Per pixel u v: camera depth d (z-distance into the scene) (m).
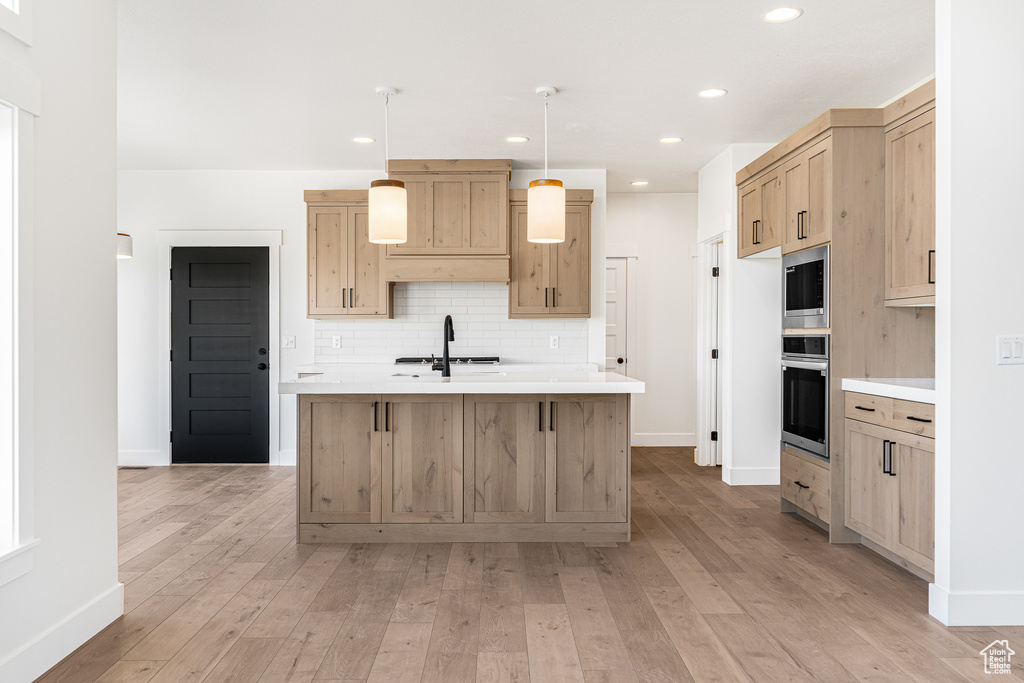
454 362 5.99
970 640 2.55
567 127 4.82
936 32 2.76
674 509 4.58
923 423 3.04
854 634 2.61
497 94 4.14
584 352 6.15
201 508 4.58
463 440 3.78
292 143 5.22
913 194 3.46
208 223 6.13
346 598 2.97
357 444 3.78
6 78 2.10
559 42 3.42
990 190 2.69
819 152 3.87
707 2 3.01
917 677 2.27
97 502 2.63
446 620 2.74
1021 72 2.69
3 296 2.16
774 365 5.35
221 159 5.72
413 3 3.02
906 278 3.53
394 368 5.98
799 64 3.70
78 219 2.52
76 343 2.50
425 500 3.78
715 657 2.42
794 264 4.21
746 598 2.98
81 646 2.49
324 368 6.09
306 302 6.15
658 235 7.01
